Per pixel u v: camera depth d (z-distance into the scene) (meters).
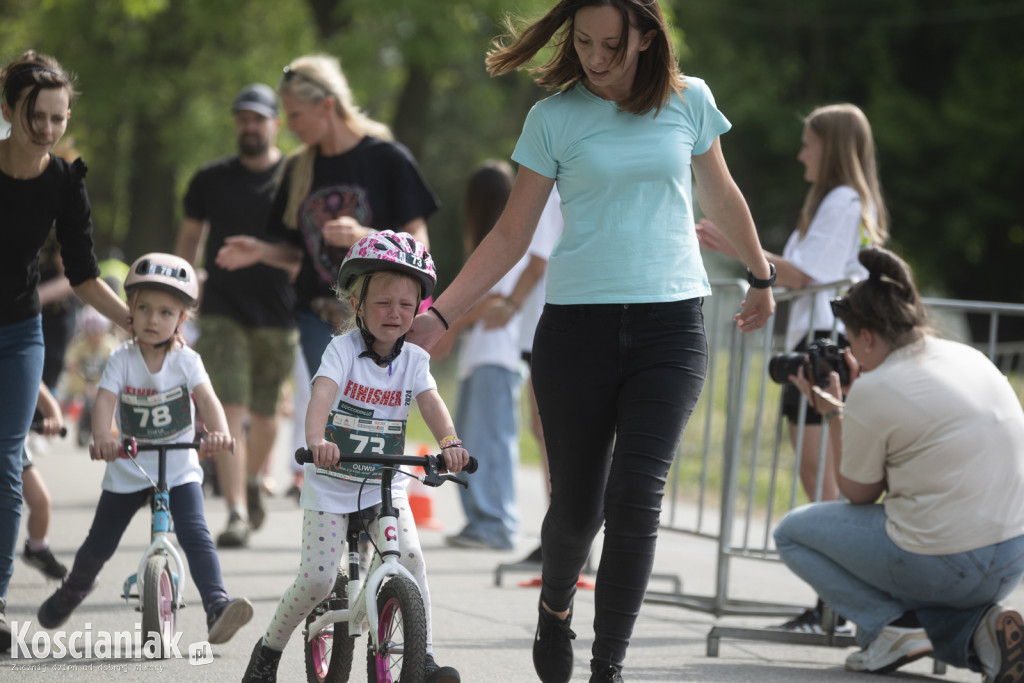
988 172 111.19
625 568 13.80
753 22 125.06
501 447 30.80
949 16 116.06
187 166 101.25
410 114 97.88
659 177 14.41
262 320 29.75
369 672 14.23
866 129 22.36
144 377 18.52
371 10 82.12
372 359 14.85
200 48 98.19
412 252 14.74
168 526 17.98
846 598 18.39
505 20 15.23
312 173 24.59
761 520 36.16
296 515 35.94
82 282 18.83
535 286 28.34
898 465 17.77
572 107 14.55
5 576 17.56
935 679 18.20
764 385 22.56
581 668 18.00
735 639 20.19
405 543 14.58
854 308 18.22
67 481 41.31
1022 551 17.38
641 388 14.23
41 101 16.81
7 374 17.58
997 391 17.72
